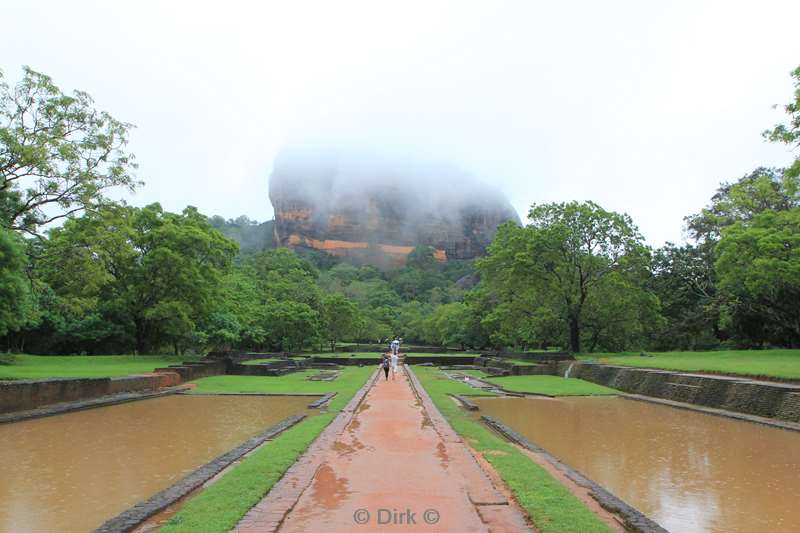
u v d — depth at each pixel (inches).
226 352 1499.8
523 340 2194.9
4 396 659.4
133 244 1368.1
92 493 358.0
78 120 836.0
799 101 732.0
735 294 1533.0
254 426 629.3
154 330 1604.3
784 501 352.2
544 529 251.4
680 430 621.3
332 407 721.6
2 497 348.8
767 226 1204.5
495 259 1788.9
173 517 265.1
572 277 1638.8
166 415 717.9
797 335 1526.8
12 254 713.0
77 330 1517.0
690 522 313.0
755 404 704.4
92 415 716.0
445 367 1871.3
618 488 383.6
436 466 362.0
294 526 247.6
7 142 735.7
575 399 943.0
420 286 4972.9
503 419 707.4
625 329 1647.4
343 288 4237.2
